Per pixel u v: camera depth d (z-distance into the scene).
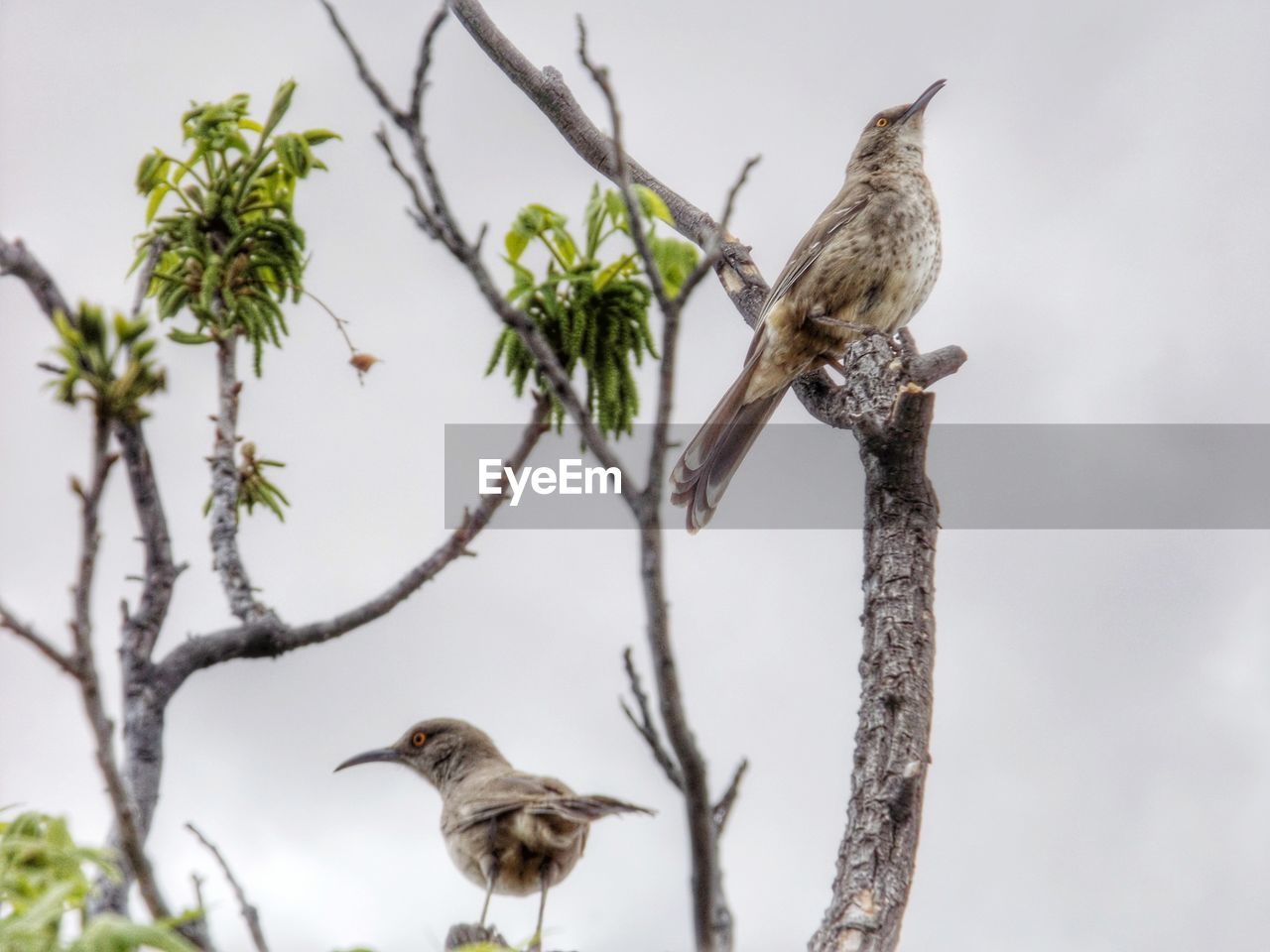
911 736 8.27
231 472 7.28
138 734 6.03
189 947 4.53
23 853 5.09
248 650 6.48
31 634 4.60
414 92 5.17
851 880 7.68
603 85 4.96
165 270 8.00
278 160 7.82
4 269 6.44
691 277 4.82
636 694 5.11
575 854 9.41
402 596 6.87
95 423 4.83
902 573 8.92
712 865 4.99
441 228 5.14
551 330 7.18
